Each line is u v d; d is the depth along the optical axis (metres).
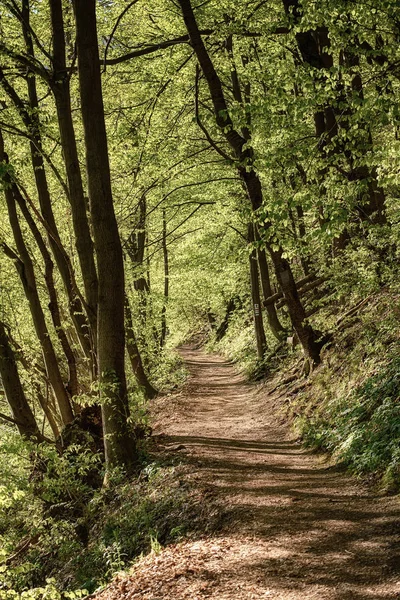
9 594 7.44
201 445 13.21
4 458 12.16
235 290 31.94
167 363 27.38
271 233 9.16
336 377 13.27
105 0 19.03
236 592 5.62
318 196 8.89
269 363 23.23
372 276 12.62
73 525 10.89
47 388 16.53
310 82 8.83
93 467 12.38
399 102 7.87
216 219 26.17
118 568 8.25
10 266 18.72
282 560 6.28
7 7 13.95
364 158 8.51
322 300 14.66
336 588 5.43
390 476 8.03
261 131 10.10
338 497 8.20
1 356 13.64
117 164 19.42
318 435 11.59
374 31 8.76
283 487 9.14
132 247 25.44
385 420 9.27
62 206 19.22
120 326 11.72
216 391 23.69
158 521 9.02
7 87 14.05
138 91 19.83
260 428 15.20
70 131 13.67
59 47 13.66
